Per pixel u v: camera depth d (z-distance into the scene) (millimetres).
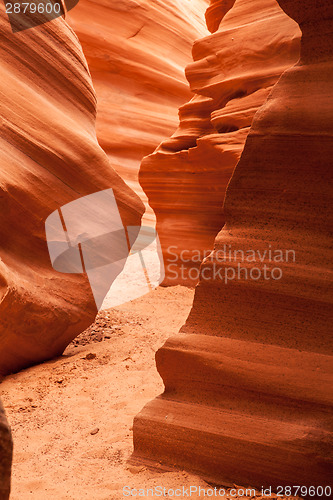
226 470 2803
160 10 13469
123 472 3037
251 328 2961
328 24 2793
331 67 2811
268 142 2938
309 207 2859
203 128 7926
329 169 2791
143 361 4914
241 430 2795
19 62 5047
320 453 2564
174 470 2949
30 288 4801
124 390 4340
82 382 4590
